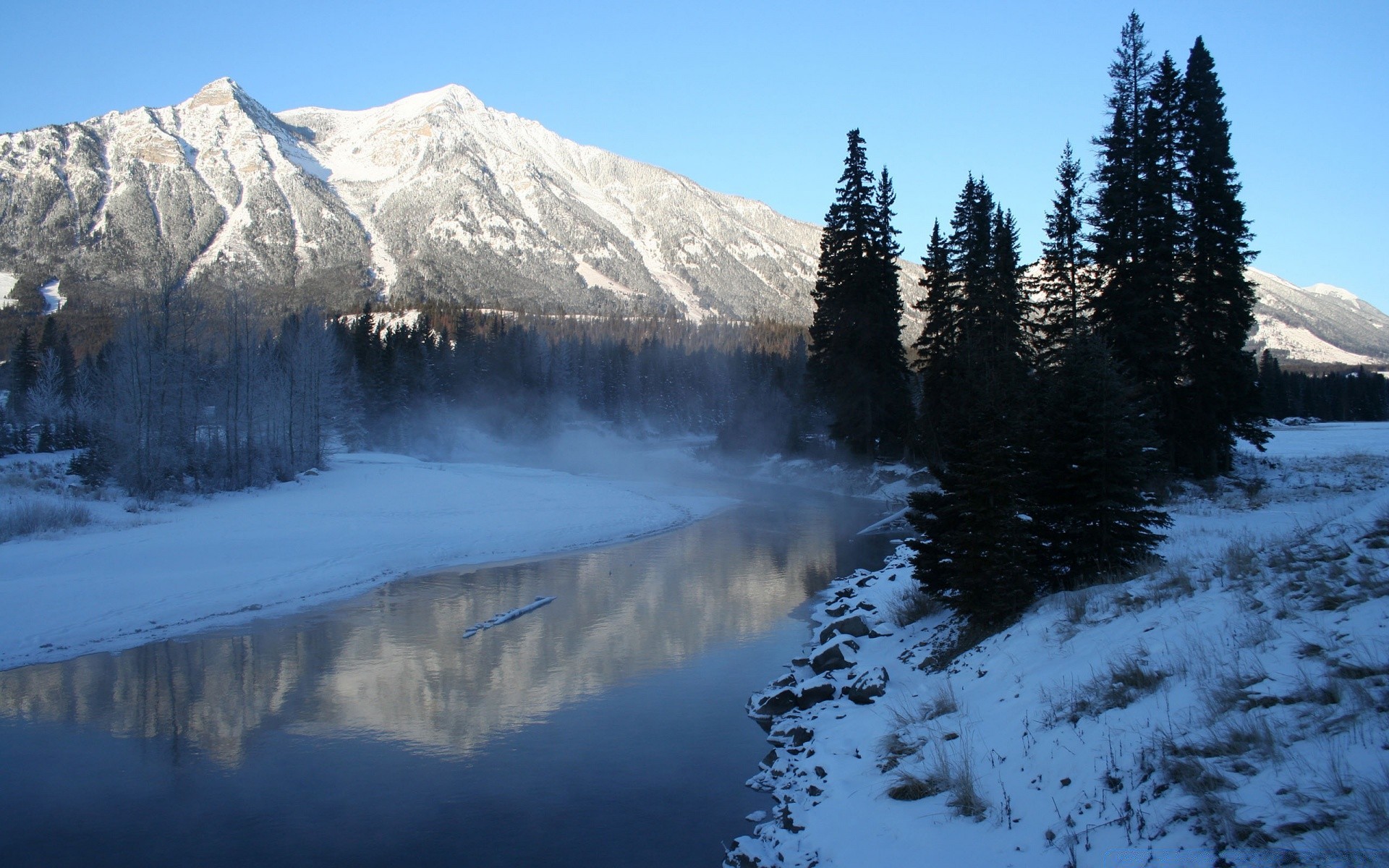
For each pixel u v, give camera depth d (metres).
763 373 111.44
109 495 36.81
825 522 34.38
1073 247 30.16
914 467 42.53
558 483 47.78
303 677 13.90
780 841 7.69
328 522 30.25
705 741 11.09
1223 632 7.74
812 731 10.52
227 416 43.25
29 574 20.16
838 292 44.50
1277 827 4.75
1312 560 8.77
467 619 17.95
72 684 13.48
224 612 18.25
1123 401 12.91
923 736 8.86
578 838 8.35
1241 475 27.17
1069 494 12.82
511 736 11.30
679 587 21.22
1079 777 6.44
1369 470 24.89
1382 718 5.30
